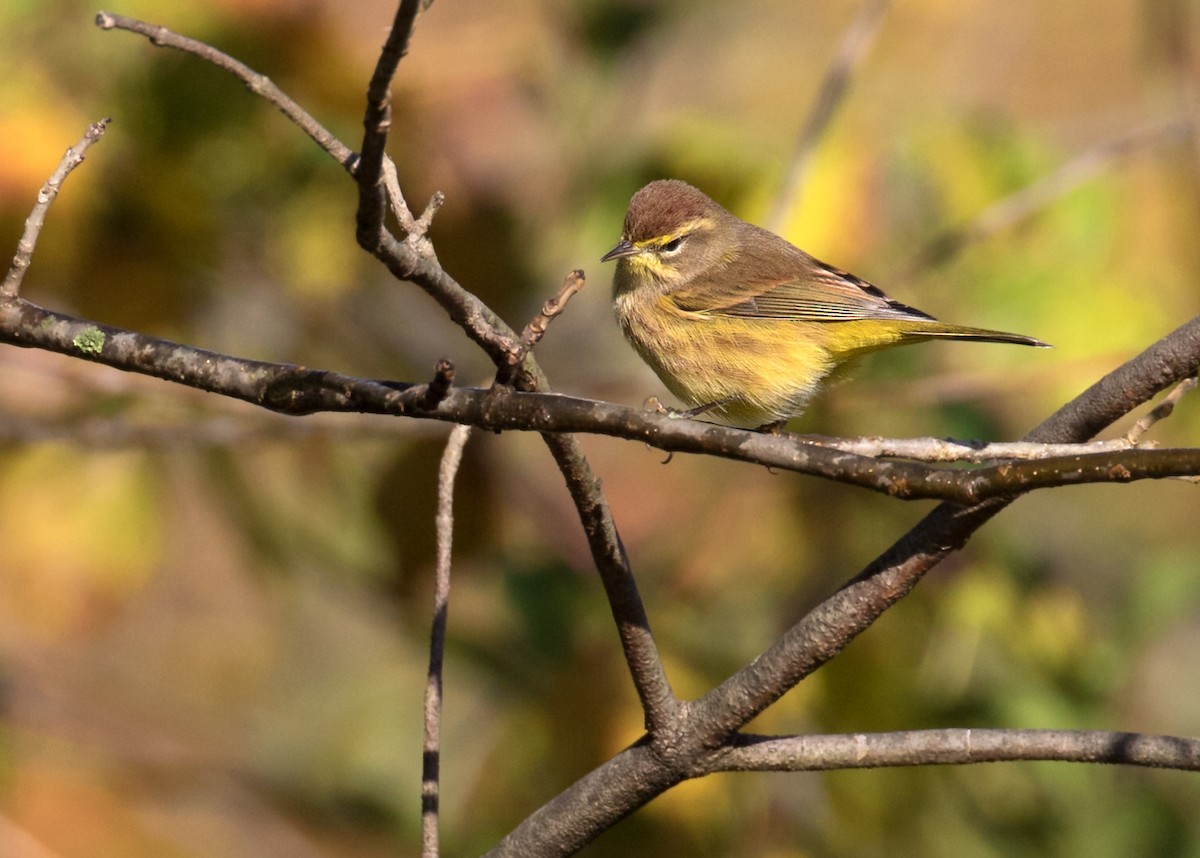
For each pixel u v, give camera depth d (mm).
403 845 12906
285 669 14477
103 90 10812
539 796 10844
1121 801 11672
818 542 11539
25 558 11766
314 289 12102
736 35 15242
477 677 11852
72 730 13133
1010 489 4805
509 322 11945
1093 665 11555
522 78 12016
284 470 12461
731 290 10609
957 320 11703
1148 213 12969
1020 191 11609
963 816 11508
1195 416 12047
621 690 10625
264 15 10875
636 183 11867
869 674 10734
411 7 4602
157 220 11070
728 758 6418
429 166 11523
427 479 11562
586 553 12047
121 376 11086
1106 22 16531
